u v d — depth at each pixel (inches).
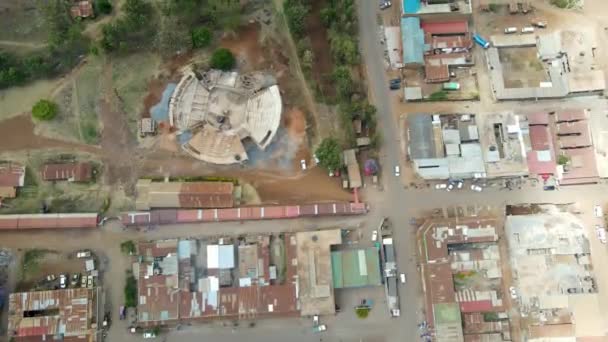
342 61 3902.6
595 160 3762.3
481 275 3560.5
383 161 3799.2
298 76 3951.8
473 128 3814.0
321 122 3855.8
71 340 3363.7
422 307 3516.2
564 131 3831.2
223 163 3722.9
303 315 3459.6
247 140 3818.9
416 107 3917.3
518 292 3508.9
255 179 3742.6
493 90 3919.8
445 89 3934.5
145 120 3786.9
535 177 3762.3
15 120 3826.3
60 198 3668.8
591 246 3639.3
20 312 3380.9
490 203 3722.9
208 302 3437.5
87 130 3809.1
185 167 3750.0
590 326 3425.2
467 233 3572.8
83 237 3609.7
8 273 3533.5
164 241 3535.9
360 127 3816.4
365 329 3481.8
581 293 3476.9
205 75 3909.9
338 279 3511.3
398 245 3631.9
